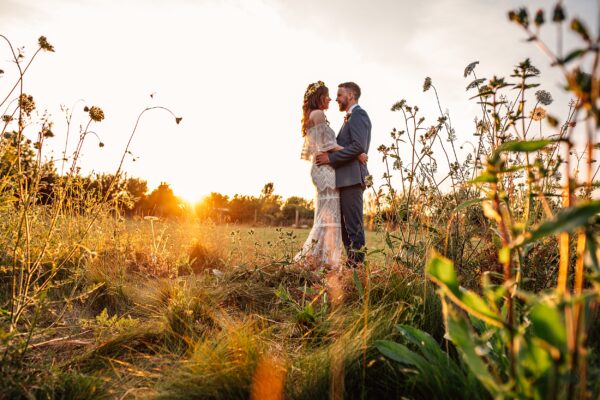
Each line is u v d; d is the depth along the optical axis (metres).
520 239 0.71
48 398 1.27
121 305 2.44
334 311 2.13
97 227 3.42
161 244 4.39
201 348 1.54
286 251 3.79
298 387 1.37
